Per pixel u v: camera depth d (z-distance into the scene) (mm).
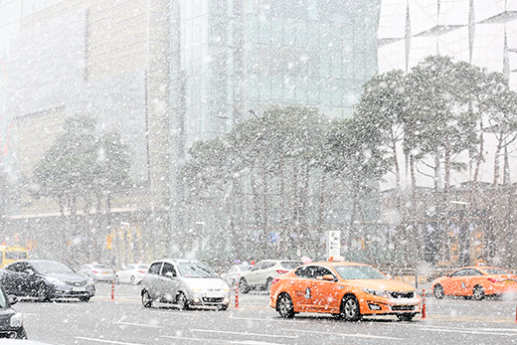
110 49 85750
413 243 51156
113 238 80312
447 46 73188
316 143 49312
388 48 75750
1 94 103938
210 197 65688
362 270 17078
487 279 27484
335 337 13016
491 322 16375
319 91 74062
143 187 77688
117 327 15461
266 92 72688
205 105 72812
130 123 80188
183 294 20375
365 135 45344
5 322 8930
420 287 38094
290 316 17438
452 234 58094
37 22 100062
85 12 90250
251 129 51719
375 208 66000
